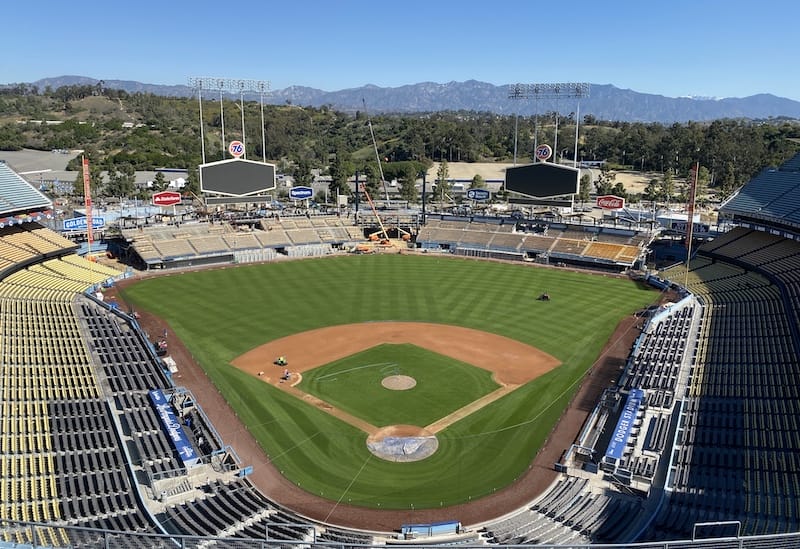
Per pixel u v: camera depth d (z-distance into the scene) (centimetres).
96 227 10075
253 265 9631
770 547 2062
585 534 3158
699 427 4212
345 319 6962
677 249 9800
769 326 5716
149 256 9144
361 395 4991
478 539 3212
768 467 3619
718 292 7319
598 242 9938
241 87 10894
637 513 3341
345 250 10794
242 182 10375
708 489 3472
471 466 4003
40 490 3338
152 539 2434
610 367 5544
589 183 15688
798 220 7250
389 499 3650
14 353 5059
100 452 3800
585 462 4034
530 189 10512
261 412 4678
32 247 7756
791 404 4288
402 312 7244
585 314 7131
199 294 7894
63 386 4638
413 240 11412
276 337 6334
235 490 3653
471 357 5816
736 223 9000
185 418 4531
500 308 7406
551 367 5572
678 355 5456
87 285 7688
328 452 4150
